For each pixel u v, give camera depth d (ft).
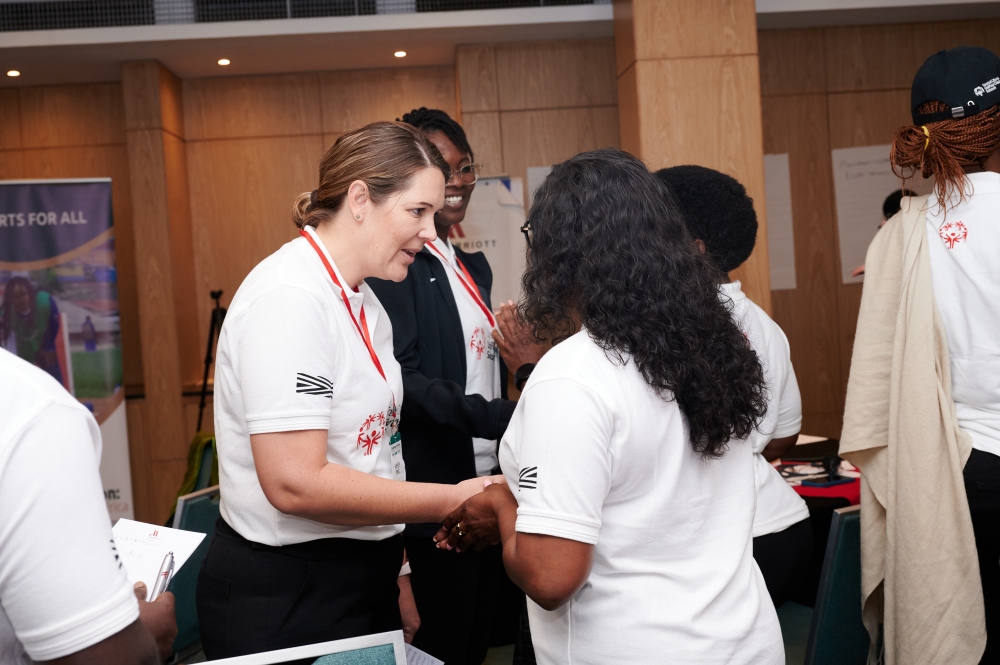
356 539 4.46
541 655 3.58
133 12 16.26
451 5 16.85
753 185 15.02
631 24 15.06
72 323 15.89
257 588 4.29
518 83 18.04
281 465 3.87
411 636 5.84
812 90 18.86
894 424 5.19
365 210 4.37
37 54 16.61
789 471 9.52
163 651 3.36
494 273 17.04
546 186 3.60
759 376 3.55
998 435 4.93
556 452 3.14
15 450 2.27
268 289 4.04
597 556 3.35
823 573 5.87
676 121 14.92
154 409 17.71
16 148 19.01
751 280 15.17
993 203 4.93
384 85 19.43
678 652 3.27
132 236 19.19
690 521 3.45
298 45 17.03
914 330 5.10
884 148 18.93
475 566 6.34
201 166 19.19
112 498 16.21
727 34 14.87
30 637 2.32
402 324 6.13
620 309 3.28
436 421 5.97
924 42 18.79
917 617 5.02
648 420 3.27
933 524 4.99
